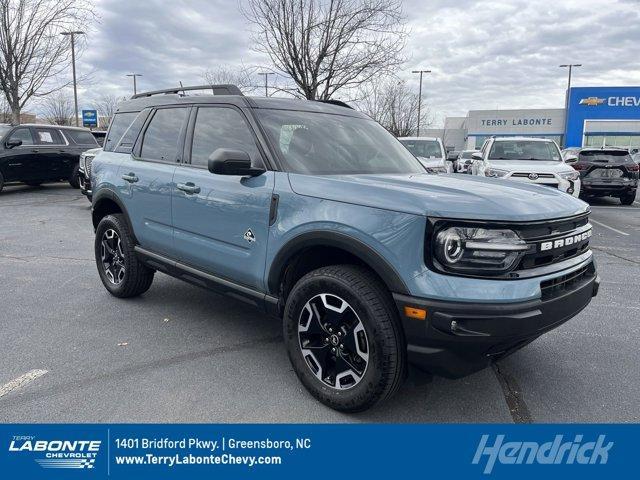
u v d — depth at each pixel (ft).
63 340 13.33
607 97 146.92
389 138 14.39
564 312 9.30
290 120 12.31
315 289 9.94
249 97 12.51
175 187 13.23
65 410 9.96
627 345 13.65
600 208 45.50
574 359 12.73
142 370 11.68
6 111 87.86
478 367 8.96
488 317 8.28
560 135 163.84
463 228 8.46
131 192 14.97
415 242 8.58
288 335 10.60
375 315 9.01
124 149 16.01
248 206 11.17
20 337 13.48
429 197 8.88
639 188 67.21
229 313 15.56
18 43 59.16
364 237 9.09
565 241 9.46
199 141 13.16
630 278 20.85
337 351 9.87
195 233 12.80
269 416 9.93
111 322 14.67
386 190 9.33
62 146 47.09
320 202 9.86
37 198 43.47
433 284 8.46
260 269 11.09
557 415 10.18
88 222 32.24
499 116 168.96
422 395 10.85
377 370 9.11
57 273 19.98
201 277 12.89
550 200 9.77
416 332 8.64
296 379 11.37
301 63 41.45
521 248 8.56
